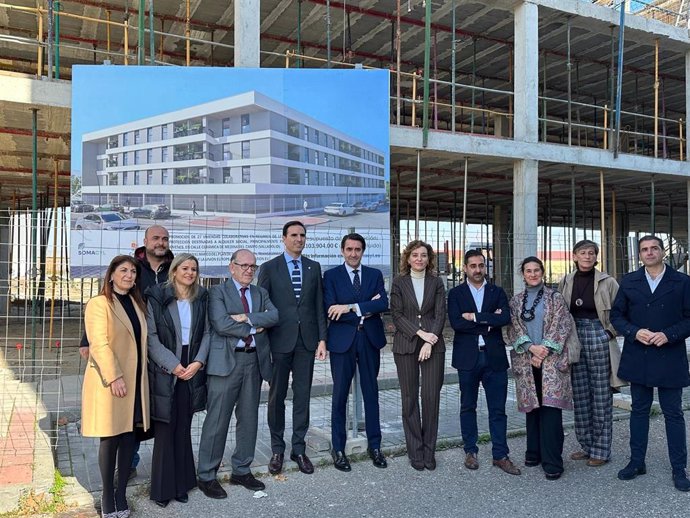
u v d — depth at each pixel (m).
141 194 7.63
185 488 4.13
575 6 12.00
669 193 18.19
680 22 15.18
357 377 5.37
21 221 19.17
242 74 7.93
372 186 8.16
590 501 4.16
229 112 7.89
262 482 4.46
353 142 8.10
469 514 3.95
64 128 9.61
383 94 8.16
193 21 12.12
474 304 4.84
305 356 4.72
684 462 4.40
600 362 4.86
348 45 13.67
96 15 11.79
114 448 3.76
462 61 15.17
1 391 7.05
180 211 7.74
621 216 23.69
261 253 7.88
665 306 4.42
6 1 11.11
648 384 4.45
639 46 14.12
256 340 4.37
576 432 5.03
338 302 4.80
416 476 4.65
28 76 8.04
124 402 3.76
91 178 7.48
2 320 14.55
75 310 16.73
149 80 7.69
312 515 3.92
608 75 16.23
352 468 4.81
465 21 12.74
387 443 5.38
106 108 7.55
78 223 7.43
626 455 5.17
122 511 3.79
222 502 4.12
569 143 12.19
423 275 4.94
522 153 11.34
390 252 8.17
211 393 4.24
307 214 8.02
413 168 13.63
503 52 14.54
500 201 20.92
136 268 3.92
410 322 4.82
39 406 6.45
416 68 15.48
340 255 8.04
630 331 4.48
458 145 10.69
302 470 4.70
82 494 4.17
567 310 4.72
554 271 20.47
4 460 4.77
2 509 3.89
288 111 8.01
